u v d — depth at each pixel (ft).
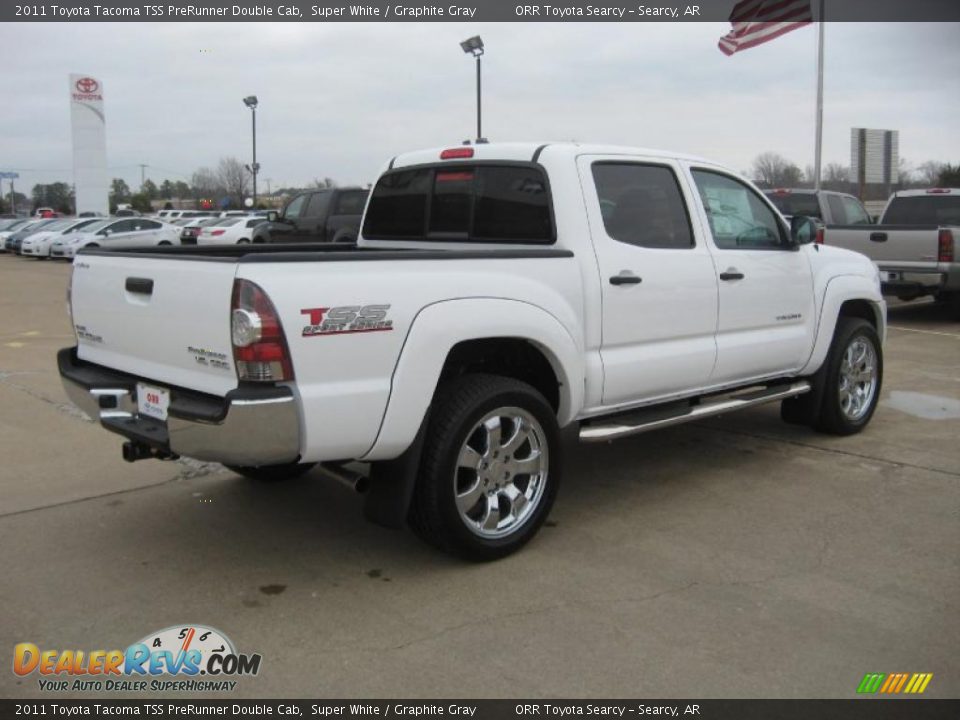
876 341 21.48
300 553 14.07
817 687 10.11
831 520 15.43
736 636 11.26
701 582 12.88
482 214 15.97
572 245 14.46
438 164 16.81
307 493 17.02
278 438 11.21
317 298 11.32
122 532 14.96
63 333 39.29
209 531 15.01
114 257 13.53
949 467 18.56
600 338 14.76
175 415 11.77
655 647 10.99
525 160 15.11
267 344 11.01
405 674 10.42
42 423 22.16
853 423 21.04
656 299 15.56
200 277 11.61
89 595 12.55
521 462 13.83
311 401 11.30
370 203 18.65
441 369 12.48
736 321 17.33
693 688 10.09
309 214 58.65
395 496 12.63
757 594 12.46
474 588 12.73
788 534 14.78
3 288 62.34
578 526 15.21
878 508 16.05
